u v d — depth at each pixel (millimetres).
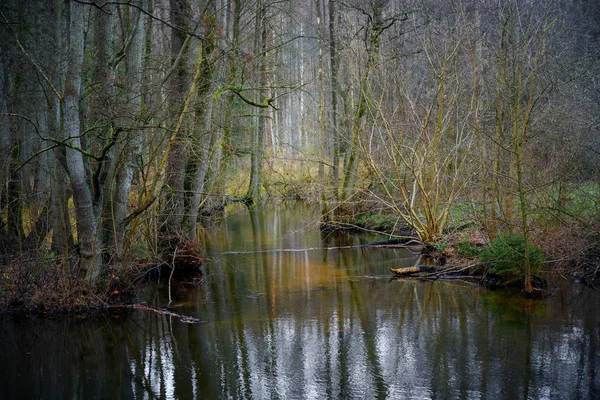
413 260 15094
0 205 12531
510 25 12125
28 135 12789
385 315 10281
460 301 10961
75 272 11062
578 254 12000
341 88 20641
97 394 7297
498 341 8703
